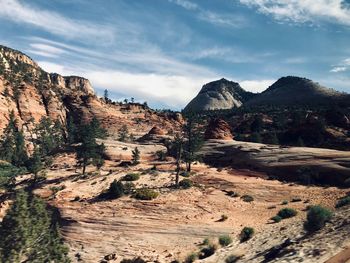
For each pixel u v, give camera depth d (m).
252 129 149.12
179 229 46.09
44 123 167.88
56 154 108.81
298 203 55.59
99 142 111.44
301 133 112.06
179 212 51.88
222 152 96.25
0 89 177.88
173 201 56.47
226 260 30.77
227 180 71.31
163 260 37.38
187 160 80.75
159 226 47.16
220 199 58.94
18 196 26.27
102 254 42.03
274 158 83.06
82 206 54.03
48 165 92.19
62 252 28.84
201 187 65.75
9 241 25.17
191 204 55.44
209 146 102.00
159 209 52.88
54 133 173.12
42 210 27.83
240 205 56.38
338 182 68.06
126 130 171.25
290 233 31.80
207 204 55.91
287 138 115.25
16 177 81.19
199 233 44.72
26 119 176.50
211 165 91.00
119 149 107.75
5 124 164.88
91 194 61.62
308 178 70.31
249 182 70.38
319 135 107.81
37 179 76.44
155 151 111.94
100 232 46.59
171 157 103.88
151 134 138.38
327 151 82.12
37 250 26.92
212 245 37.50
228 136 114.19
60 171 85.06
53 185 69.38
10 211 25.67
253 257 28.72
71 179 73.62
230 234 43.22
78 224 48.28
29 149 155.25
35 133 169.62
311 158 78.06
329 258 19.83
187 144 82.38
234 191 64.31
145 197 57.47
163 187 65.12
